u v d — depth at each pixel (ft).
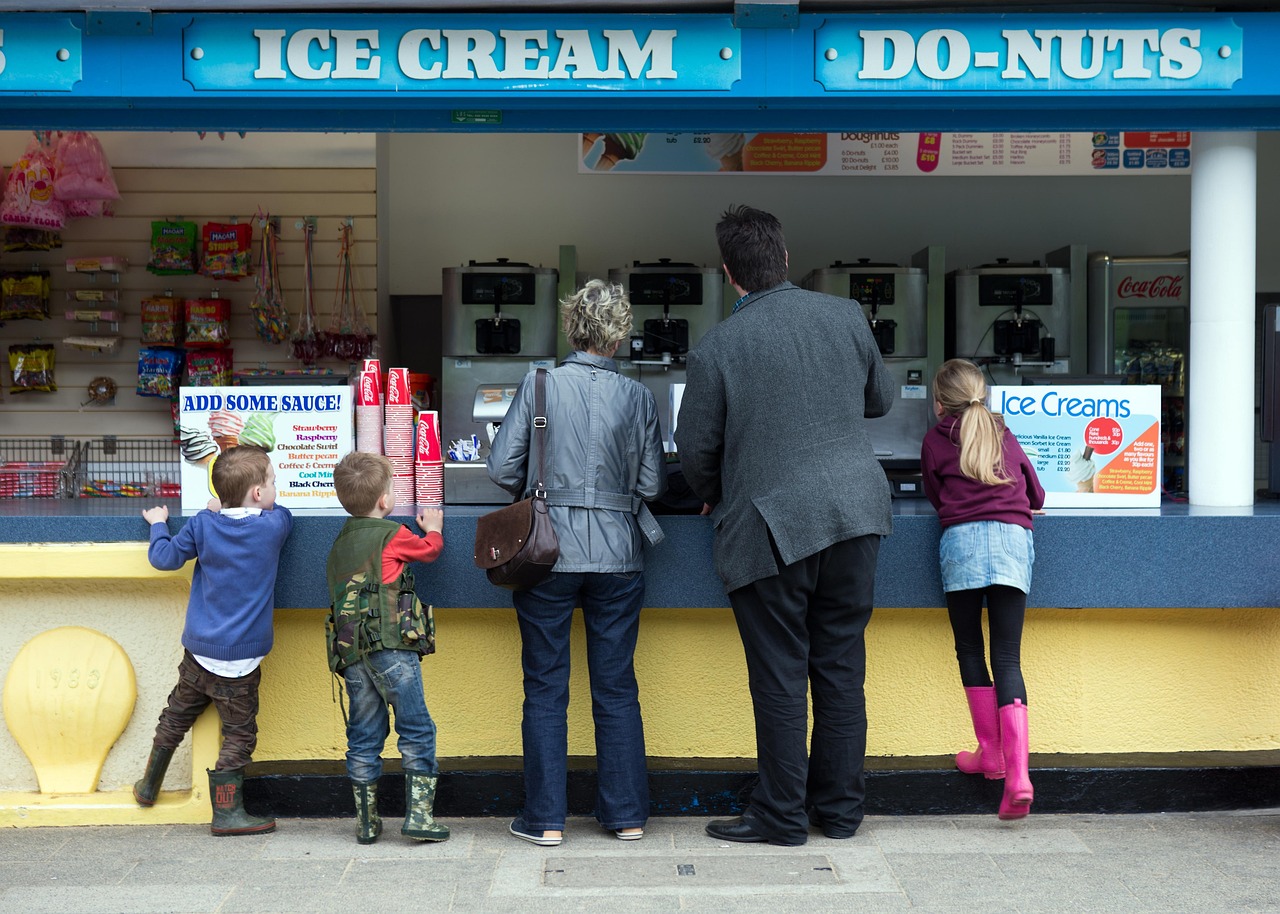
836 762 9.64
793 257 21.77
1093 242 21.79
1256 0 10.43
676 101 10.89
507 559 9.06
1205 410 11.44
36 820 10.21
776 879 8.87
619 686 9.66
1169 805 10.49
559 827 9.66
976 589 9.75
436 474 11.10
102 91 10.38
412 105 11.09
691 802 10.40
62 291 18.58
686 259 21.71
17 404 18.74
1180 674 10.66
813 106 11.04
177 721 9.92
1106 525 10.13
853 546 9.09
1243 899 8.49
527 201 21.56
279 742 10.69
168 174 18.43
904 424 18.58
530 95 10.44
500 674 10.66
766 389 9.06
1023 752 9.45
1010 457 9.81
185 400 10.84
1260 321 21.42
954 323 18.98
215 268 18.08
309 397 10.87
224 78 10.40
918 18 10.42
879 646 10.64
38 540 10.29
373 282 18.70
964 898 8.51
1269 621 10.68
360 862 9.30
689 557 10.12
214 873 9.06
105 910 8.33
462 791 10.41
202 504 10.89
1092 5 10.62
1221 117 11.10
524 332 18.44
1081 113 11.46
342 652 9.44
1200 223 11.44
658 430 9.75
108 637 10.61
